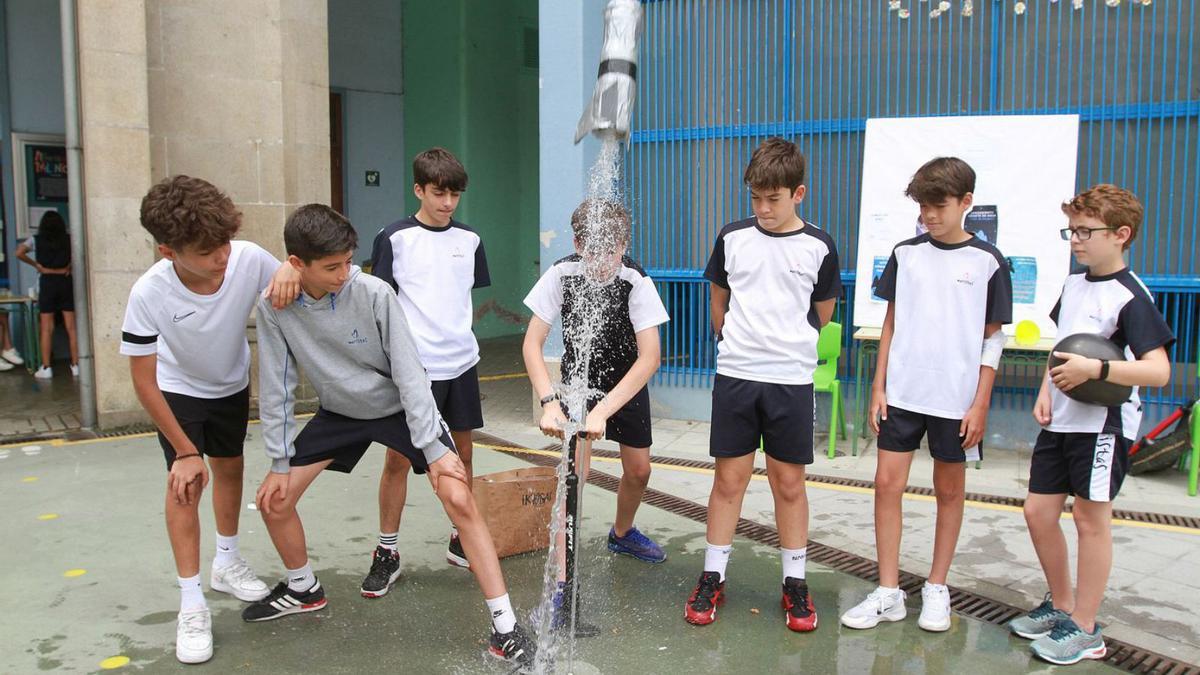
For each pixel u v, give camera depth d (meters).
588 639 2.95
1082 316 2.82
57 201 8.42
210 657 2.81
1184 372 4.93
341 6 10.09
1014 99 5.37
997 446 5.42
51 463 5.08
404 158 10.87
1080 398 2.68
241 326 2.87
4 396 7.01
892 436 3.04
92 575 3.48
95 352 5.84
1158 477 4.80
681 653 2.86
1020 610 3.19
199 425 2.93
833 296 3.02
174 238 2.47
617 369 3.23
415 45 10.61
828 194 5.85
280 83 6.29
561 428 2.88
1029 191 5.02
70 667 2.75
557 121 6.01
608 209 3.02
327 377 2.79
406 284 3.28
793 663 2.79
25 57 8.13
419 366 2.79
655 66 6.22
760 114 6.00
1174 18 4.95
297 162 6.47
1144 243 5.11
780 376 2.96
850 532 4.00
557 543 3.02
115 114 5.63
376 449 5.40
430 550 3.77
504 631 2.74
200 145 6.07
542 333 3.12
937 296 2.96
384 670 2.74
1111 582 3.40
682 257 6.28
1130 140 5.09
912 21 5.56
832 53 5.77
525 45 11.13
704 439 5.78
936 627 3.00
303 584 3.11
